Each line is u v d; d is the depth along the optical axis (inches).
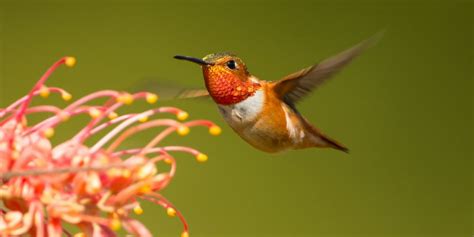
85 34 434.9
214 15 457.7
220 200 406.0
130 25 442.6
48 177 163.3
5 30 424.8
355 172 446.0
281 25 467.2
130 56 437.4
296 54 464.8
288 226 417.4
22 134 167.9
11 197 163.9
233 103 240.2
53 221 164.4
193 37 450.6
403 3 484.4
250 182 414.9
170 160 171.9
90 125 169.6
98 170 159.8
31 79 419.2
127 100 168.1
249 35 460.8
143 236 169.5
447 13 488.4
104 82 426.3
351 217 434.9
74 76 423.5
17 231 161.8
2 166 162.9
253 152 422.3
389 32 478.6
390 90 473.4
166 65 438.3
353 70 468.1
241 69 239.8
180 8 454.0
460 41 486.9
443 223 451.8
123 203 168.6
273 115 244.1
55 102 414.6
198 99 260.1
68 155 164.6
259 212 410.0
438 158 463.2
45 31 430.6
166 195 394.0
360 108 466.6
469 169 463.5
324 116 459.5
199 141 412.8
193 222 394.0
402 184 451.8
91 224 167.9
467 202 458.0
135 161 167.0
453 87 478.6
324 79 249.6
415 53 479.8
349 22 474.3
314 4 476.4
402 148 463.2
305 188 430.6
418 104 465.4
